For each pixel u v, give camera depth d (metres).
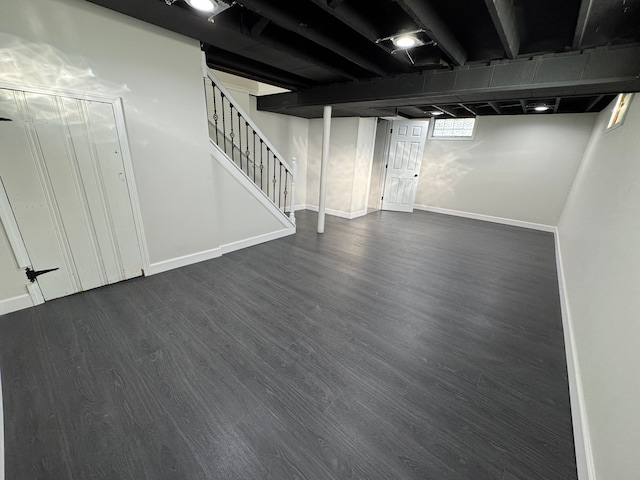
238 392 1.57
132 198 2.54
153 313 2.23
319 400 1.55
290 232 4.44
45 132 2.01
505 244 4.53
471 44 2.26
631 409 0.99
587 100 4.05
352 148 5.37
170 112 2.59
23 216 2.04
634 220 1.64
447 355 1.96
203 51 2.70
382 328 2.22
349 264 3.42
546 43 2.13
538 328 2.33
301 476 1.19
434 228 5.30
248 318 2.24
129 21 2.18
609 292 1.64
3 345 1.81
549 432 1.44
